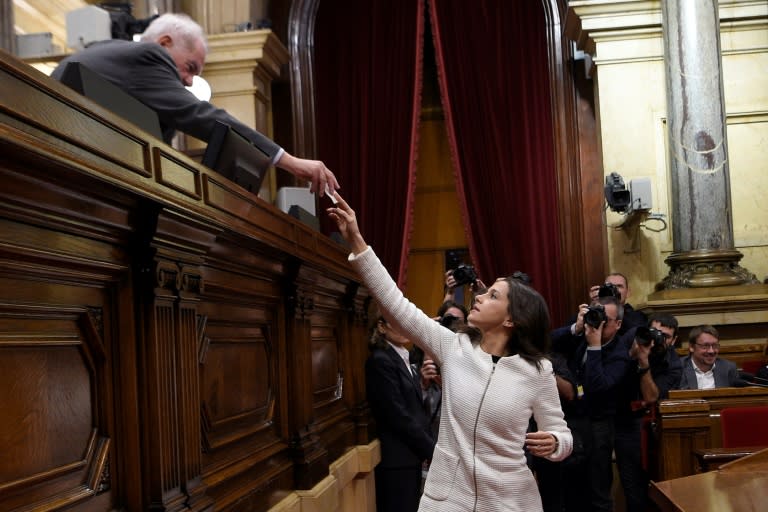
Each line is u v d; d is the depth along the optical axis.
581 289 7.70
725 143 6.71
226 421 2.39
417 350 4.65
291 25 8.12
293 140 8.00
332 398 3.88
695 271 6.58
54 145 1.46
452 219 8.64
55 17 6.46
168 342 1.92
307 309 3.24
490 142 7.92
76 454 1.62
